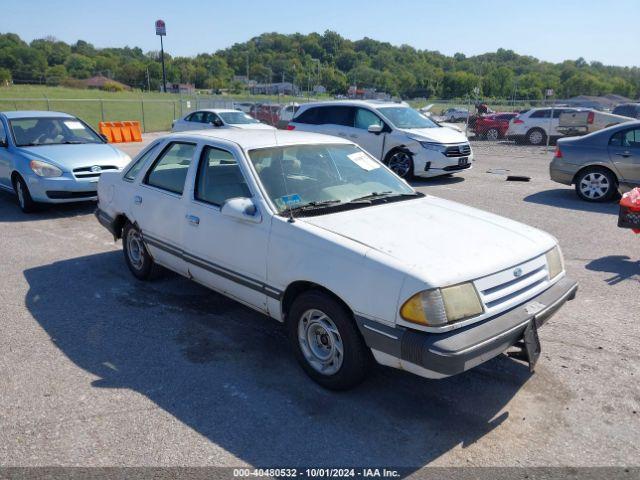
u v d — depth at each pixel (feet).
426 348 9.72
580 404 11.45
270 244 12.45
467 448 10.07
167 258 16.34
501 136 82.74
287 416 11.00
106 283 18.58
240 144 14.32
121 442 10.16
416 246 11.19
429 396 11.77
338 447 10.08
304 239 11.77
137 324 15.34
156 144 17.30
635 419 10.94
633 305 16.58
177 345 14.07
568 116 65.10
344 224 12.20
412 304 9.91
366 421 10.87
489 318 10.51
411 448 10.06
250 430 10.55
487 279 10.59
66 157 28.63
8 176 29.89
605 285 18.26
